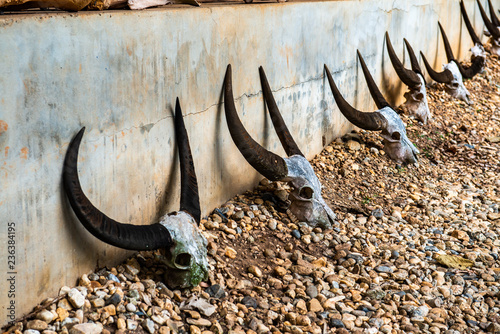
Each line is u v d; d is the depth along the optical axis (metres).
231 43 5.16
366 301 4.47
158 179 4.47
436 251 5.48
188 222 4.15
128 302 3.73
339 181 6.69
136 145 4.16
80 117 3.60
